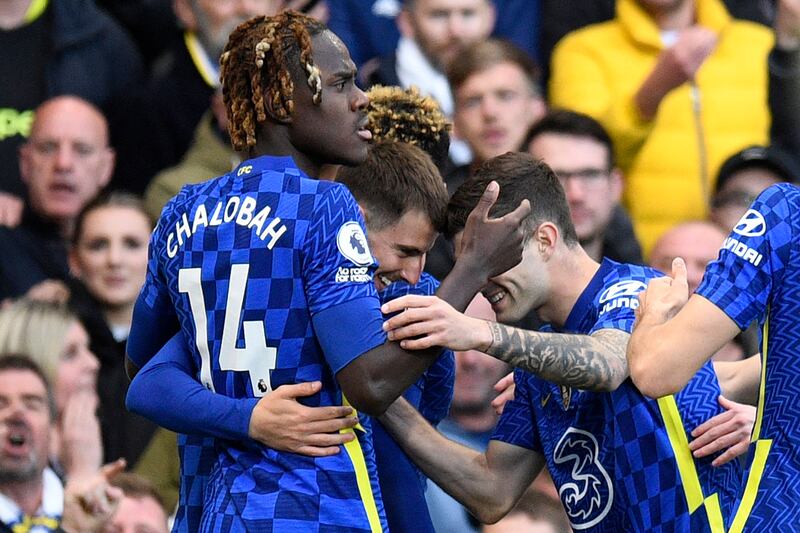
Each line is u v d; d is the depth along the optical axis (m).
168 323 11.69
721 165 20.47
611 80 21.00
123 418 17.98
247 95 11.10
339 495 10.76
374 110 13.35
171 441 17.88
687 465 11.74
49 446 16.92
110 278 19.38
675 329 10.88
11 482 16.53
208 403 10.84
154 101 21.03
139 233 19.48
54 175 20.30
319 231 10.71
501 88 19.95
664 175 20.66
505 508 12.78
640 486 11.73
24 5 21.58
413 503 12.48
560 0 21.88
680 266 11.48
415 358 10.69
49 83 21.42
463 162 20.11
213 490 10.98
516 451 12.76
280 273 10.70
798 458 10.88
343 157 11.12
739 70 21.12
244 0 21.14
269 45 10.92
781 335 11.00
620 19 21.33
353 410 10.94
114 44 21.91
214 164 20.23
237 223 10.87
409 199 12.11
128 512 16.78
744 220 11.12
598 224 18.75
